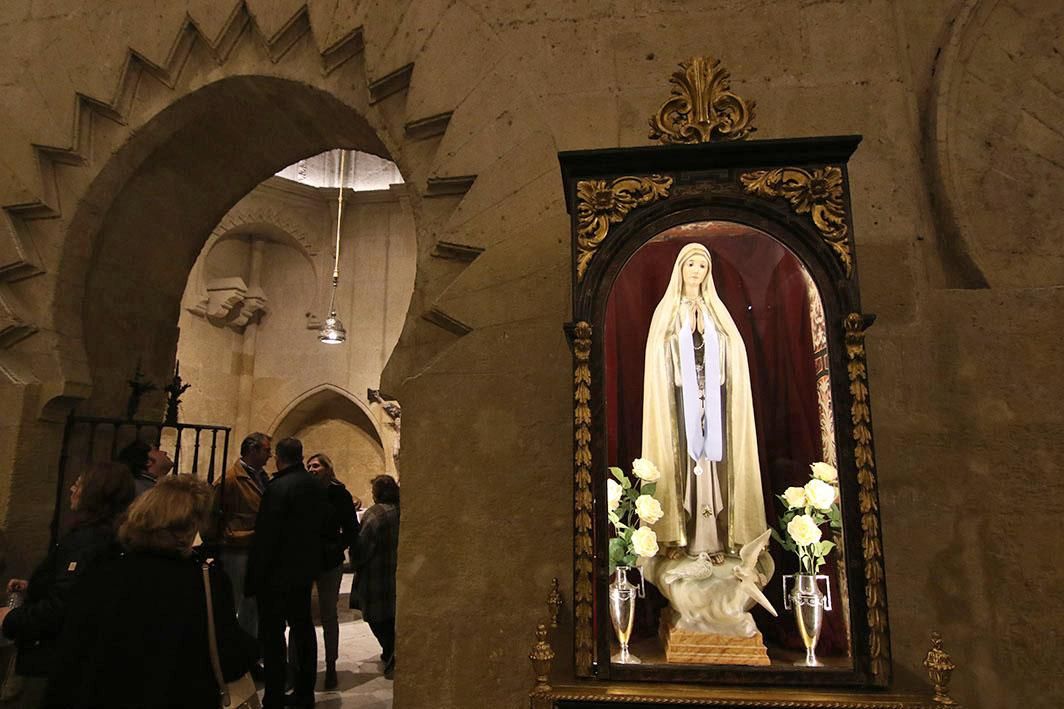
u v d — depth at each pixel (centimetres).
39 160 327
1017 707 207
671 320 179
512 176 263
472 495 242
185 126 340
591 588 164
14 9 343
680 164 182
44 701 152
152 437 398
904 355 231
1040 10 257
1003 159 250
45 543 314
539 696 151
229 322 1042
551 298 250
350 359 1034
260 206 1025
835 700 149
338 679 384
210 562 176
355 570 399
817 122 251
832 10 261
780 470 171
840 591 161
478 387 249
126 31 326
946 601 216
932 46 263
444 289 267
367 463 1045
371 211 1068
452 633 234
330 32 297
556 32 273
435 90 278
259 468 382
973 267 238
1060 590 211
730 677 158
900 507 223
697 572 168
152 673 151
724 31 264
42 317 324
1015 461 221
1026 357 227
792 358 175
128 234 365
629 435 174
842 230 173
